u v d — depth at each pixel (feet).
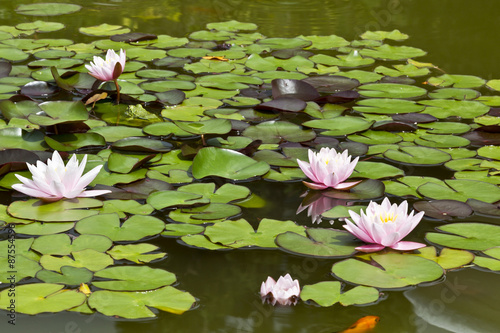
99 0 17.57
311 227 6.65
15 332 4.82
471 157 8.47
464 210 6.97
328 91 11.12
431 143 8.93
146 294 5.31
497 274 5.80
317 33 14.99
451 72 12.20
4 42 13.25
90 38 13.96
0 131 8.50
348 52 13.48
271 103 10.04
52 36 13.97
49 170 6.81
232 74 11.82
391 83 11.51
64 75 11.05
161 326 4.98
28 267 5.63
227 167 7.93
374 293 5.46
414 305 5.35
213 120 8.91
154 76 11.46
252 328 5.01
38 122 8.61
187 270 5.83
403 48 13.65
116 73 10.06
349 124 9.48
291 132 9.18
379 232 5.96
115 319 5.02
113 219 6.53
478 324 5.11
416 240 6.42
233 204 7.11
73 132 9.00
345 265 5.87
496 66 12.59
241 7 17.46
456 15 16.52
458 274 5.81
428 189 7.47
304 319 5.15
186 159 8.27
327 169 7.41
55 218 6.54
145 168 7.91
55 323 4.96
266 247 6.22
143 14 16.29
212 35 14.48
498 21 15.92
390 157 8.42
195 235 6.33
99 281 5.45
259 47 13.66
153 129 9.04
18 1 17.16
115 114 9.91
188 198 6.98
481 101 10.62
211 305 5.31
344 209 6.98
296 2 18.12
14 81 10.98
